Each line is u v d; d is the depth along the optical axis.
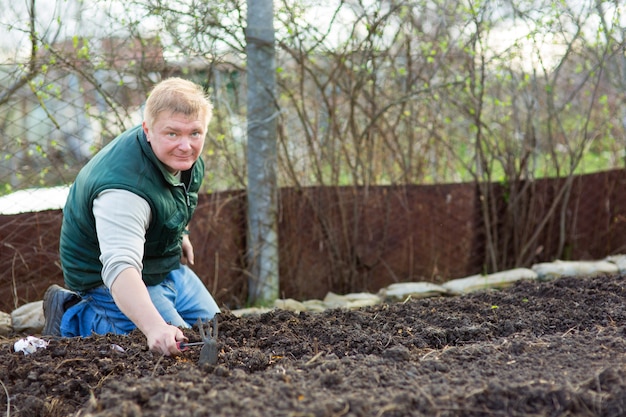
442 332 3.08
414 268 5.75
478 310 3.64
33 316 4.18
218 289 5.16
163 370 2.57
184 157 2.89
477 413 2.12
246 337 3.10
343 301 5.07
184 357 2.72
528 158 5.94
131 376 2.50
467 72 5.55
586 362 2.51
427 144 5.78
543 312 3.52
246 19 4.82
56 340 2.94
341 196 5.46
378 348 2.89
